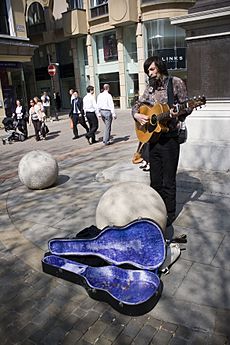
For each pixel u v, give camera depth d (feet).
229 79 18.95
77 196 18.54
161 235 10.06
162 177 13.39
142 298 9.23
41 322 9.18
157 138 12.50
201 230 13.15
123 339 8.32
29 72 97.35
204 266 10.85
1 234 14.67
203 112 19.89
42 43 95.81
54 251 11.37
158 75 12.60
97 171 23.65
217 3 18.22
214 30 18.74
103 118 33.45
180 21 19.30
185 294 9.64
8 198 19.48
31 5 94.73
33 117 42.04
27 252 12.89
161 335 8.32
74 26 83.46
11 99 62.59
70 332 8.71
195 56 19.81
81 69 90.43
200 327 8.45
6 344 8.54
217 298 9.38
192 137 20.39
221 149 18.88
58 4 90.79
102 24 80.74
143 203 11.21
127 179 19.85
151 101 12.94
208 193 16.70
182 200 16.14
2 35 59.16
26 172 19.83
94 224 14.67
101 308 9.50
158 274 10.45
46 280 11.03
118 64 80.79
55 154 32.17
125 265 10.33
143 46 74.95
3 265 12.14
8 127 44.06
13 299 10.23
